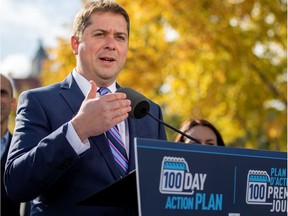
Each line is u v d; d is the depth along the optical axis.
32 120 3.84
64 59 11.90
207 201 3.08
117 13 4.01
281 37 11.66
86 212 3.69
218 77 11.61
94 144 3.77
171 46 11.73
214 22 11.13
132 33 11.70
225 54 11.64
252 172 3.24
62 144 3.43
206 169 3.08
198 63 11.75
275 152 3.34
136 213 3.71
